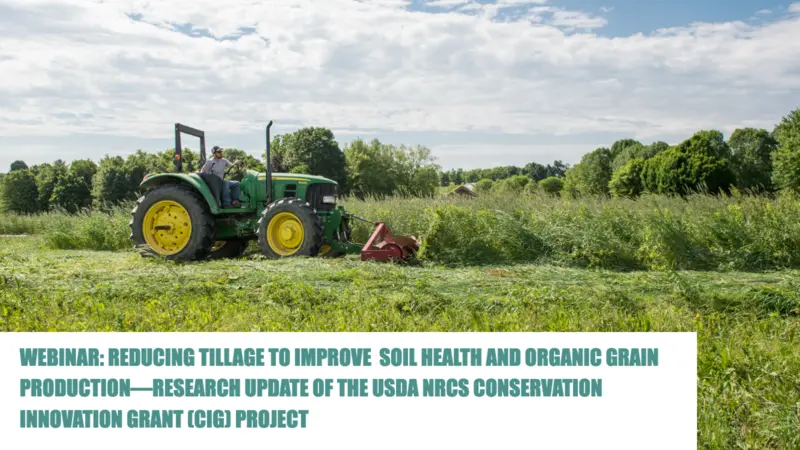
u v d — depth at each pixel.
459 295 6.65
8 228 22.16
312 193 11.09
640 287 7.25
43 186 49.22
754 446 3.25
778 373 4.04
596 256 10.06
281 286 6.84
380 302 6.14
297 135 59.66
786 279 7.68
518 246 10.45
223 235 11.44
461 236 10.63
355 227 12.98
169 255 10.92
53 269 8.86
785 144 36.16
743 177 54.72
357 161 66.12
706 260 10.16
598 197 13.12
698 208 11.88
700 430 3.42
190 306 6.01
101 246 14.43
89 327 5.28
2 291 6.80
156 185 11.84
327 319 5.49
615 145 79.62
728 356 4.32
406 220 13.09
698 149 46.69
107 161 44.44
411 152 71.31
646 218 11.09
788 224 10.45
